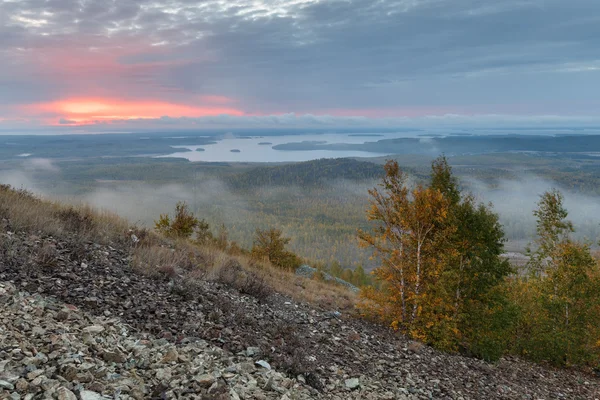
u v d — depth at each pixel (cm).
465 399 870
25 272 747
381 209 1458
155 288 904
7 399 375
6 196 1171
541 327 1762
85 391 422
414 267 1418
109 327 639
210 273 1208
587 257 1819
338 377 772
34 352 479
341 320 1311
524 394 1057
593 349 1780
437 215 1391
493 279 1388
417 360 1070
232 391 523
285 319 1084
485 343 1343
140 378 501
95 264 912
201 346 682
